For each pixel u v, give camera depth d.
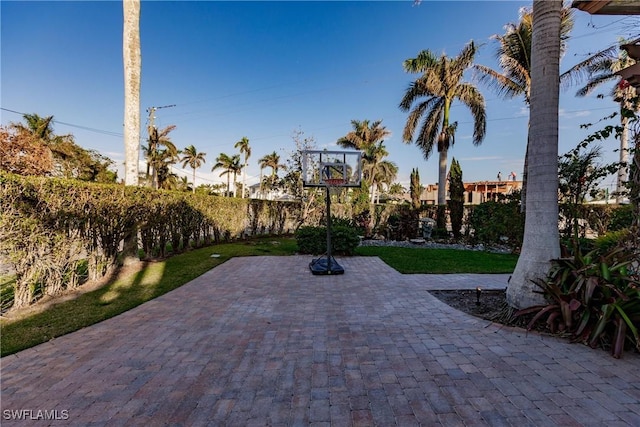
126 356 3.00
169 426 2.02
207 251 10.12
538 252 3.83
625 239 4.14
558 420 2.04
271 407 2.21
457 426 1.99
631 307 3.11
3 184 3.88
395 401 2.27
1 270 4.11
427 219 14.29
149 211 7.66
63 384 2.51
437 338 3.40
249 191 54.09
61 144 17.98
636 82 3.84
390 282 6.00
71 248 5.25
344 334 3.53
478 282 5.95
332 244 9.39
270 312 4.29
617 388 2.41
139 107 7.84
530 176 3.97
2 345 3.22
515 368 2.73
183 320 3.99
